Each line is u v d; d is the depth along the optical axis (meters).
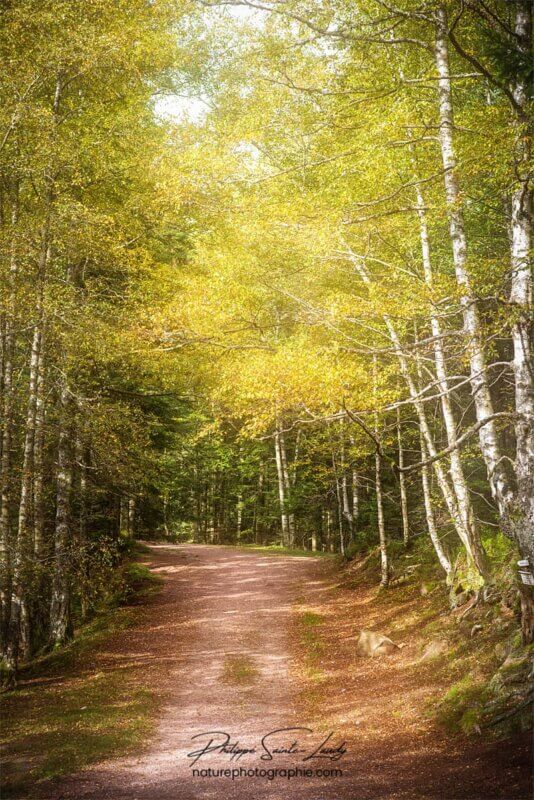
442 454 8.38
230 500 42.53
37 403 13.83
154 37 13.79
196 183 11.48
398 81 10.38
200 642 14.90
